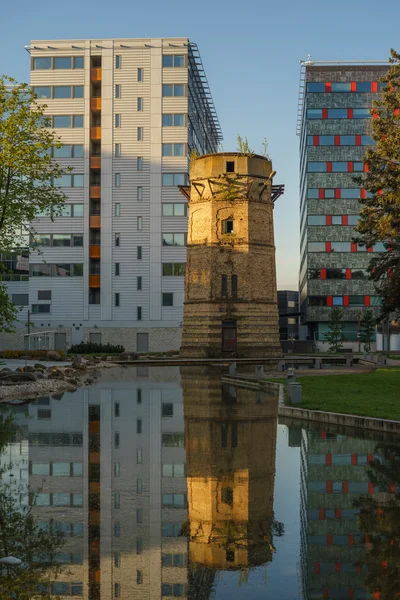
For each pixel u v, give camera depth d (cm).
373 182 3803
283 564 767
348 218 10869
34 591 686
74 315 8250
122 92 8225
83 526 920
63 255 8275
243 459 1436
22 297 8688
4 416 2222
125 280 8194
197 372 4997
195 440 1702
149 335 8162
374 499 1069
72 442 1670
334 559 783
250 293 6950
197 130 9200
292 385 2402
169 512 995
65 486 1170
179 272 8162
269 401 2734
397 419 1892
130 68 8225
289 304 14662
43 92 8281
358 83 10925
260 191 7094
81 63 8269
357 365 5756
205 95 9688
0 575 733
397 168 3566
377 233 3747
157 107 8175
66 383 3603
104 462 1402
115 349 7688
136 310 8181
